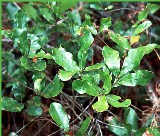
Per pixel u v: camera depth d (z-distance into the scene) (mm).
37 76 690
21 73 739
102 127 770
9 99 700
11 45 918
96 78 643
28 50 677
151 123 729
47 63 852
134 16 968
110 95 604
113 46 910
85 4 1010
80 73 630
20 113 913
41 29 804
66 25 827
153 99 828
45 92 671
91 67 627
